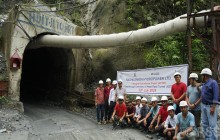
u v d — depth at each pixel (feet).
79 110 50.37
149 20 56.18
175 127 24.41
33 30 47.39
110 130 33.35
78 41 47.50
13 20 44.55
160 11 57.06
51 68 63.98
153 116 30.14
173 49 48.03
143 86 36.19
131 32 44.09
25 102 56.13
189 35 33.12
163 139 27.20
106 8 63.62
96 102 38.11
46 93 63.36
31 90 68.39
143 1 58.34
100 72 57.67
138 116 31.99
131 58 54.39
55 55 60.80
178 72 30.83
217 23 32.22
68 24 56.34
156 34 40.68
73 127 35.78
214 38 31.09
